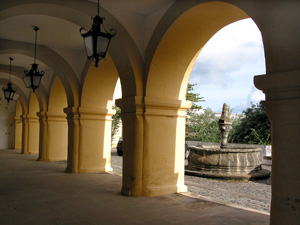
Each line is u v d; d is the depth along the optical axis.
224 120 12.38
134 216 5.01
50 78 13.23
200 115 23.92
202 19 5.61
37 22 7.61
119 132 27.02
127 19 6.47
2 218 4.86
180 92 6.89
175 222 4.72
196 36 6.15
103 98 9.92
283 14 3.63
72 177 8.78
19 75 13.09
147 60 6.50
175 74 6.72
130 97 6.45
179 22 5.76
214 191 7.92
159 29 6.20
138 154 6.46
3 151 18.92
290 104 3.47
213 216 5.04
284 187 3.51
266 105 3.70
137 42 6.54
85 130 9.74
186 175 10.88
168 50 6.34
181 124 7.05
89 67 9.13
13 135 22.03
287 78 3.43
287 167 3.49
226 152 10.70
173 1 5.89
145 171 6.48
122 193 6.59
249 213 5.23
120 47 6.46
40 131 13.48
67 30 8.14
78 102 9.76
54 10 6.02
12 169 10.52
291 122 3.46
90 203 5.82
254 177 10.13
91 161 9.85
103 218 4.89
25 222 4.66
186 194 6.65
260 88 3.74
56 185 7.57
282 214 3.52
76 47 9.57
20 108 21.59
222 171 10.58
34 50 9.27
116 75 9.61
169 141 6.83
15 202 5.87
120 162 14.76
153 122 6.59
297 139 3.41
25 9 5.82
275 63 3.69
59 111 13.34
